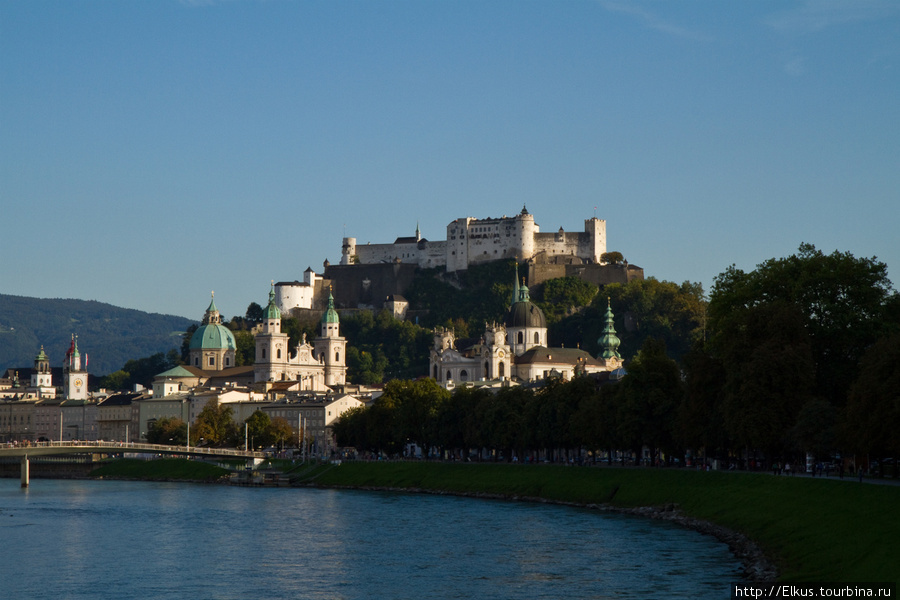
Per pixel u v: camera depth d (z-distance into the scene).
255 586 179.00
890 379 195.12
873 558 158.75
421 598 167.62
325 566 195.00
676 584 169.50
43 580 186.38
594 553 197.50
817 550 173.12
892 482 196.00
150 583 182.88
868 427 197.00
